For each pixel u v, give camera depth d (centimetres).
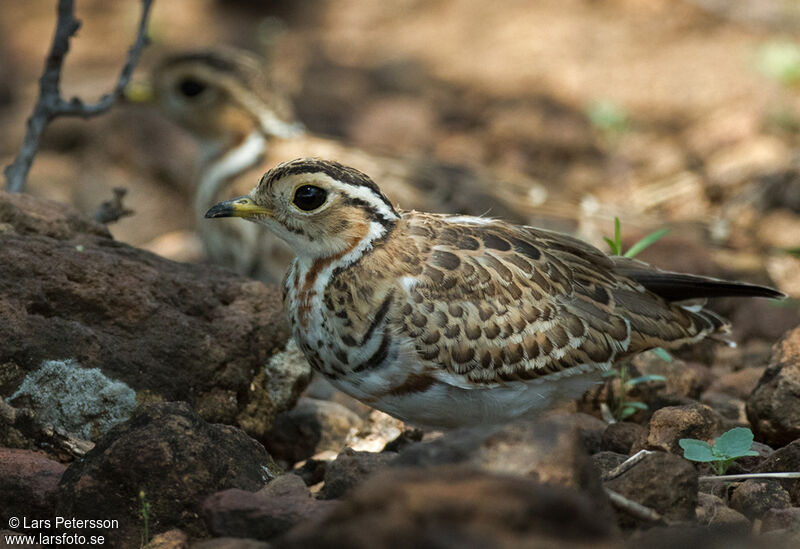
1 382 962
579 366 971
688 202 1938
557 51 2600
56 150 2284
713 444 968
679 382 1166
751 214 1825
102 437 901
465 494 611
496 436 723
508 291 956
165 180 2128
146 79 1747
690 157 2119
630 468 809
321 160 984
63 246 1053
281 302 1080
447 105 2447
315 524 643
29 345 973
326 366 962
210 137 1698
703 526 795
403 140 2288
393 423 1109
